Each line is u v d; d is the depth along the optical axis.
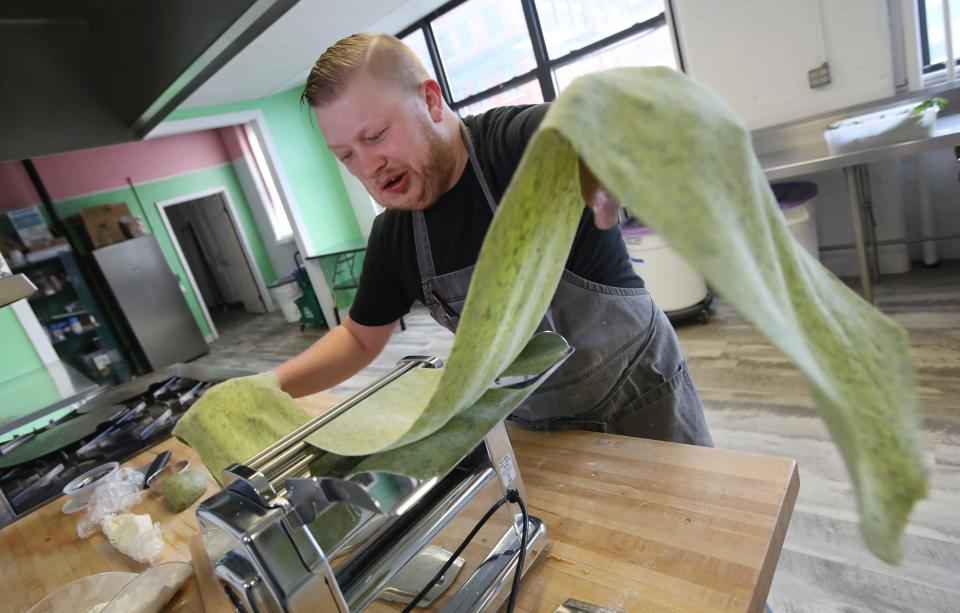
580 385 0.96
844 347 0.27
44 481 1.37
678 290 2.86
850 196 2.35
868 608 1.24
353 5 3.41
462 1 4.15
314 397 1.36
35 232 4.97
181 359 5.75
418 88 0.71
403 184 0.77
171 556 0.90
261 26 0.78
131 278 5.36
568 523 0.66
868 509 0.23
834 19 2.47
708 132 0.26
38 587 0.93
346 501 0.38
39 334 3.61
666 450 0.74
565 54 3.83
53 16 0.96
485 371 0.38
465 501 0.56
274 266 7.26
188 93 1.01
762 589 0.52
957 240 2.73
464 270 0.92
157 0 0.82
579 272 0.92
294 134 5.12
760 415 2.01
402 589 0.61
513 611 0.55
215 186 6.67
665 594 0.53
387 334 1.09
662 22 3.34
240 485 0.44
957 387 1.86
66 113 1.04
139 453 1.40
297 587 0.41
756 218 0.26
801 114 2.71
